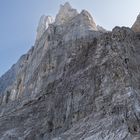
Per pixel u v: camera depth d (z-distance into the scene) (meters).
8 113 55.34
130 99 35.38
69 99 42.97
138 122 32.66
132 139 30.39
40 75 58.22
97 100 38.94
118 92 37.56
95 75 43.22
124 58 42.69
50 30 70.81
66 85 47.16
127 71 40.16
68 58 54.53
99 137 32.94
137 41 50.09
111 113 35.50
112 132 32.62
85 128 35.91
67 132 37.62
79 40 58.22
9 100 66.19
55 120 42.28
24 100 56.53
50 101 47.53
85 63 48.25
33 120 46.78
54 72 54.75
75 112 40.16
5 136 45.91
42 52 66.75
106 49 46.75
